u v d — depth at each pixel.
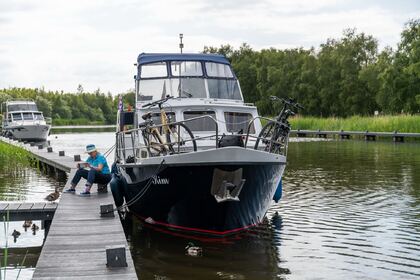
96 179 14.27
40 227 13.09
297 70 76.62
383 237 11.44
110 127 109.31
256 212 12.16
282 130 12.38
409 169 22.16
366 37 67.69
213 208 11.19
